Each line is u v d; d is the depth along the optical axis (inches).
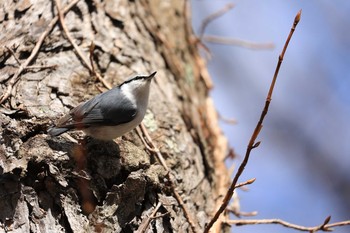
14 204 265.6
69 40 364.2
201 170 371.9
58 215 273.6
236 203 378.6
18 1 379.9
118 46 389.4
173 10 544.7
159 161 326.0
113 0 426.9
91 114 301.0
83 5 398.6
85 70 354.3
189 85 471.8
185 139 370.6
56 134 286.7
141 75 319.3
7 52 340.8
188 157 355.3
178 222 303.9
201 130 419.2
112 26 404.2
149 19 461.1
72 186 282.0
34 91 321.4
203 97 496.4
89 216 278.1
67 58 354.9
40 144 284.7
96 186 287.3
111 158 298.5
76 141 300.4
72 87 337.4
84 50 368.5
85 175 283.9
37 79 330.3
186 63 498.9
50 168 276.7
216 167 410.9
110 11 413.1
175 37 510.3
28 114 301.0
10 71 328.8
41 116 303.4
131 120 312.7
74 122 296.2
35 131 295.4
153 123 355.6
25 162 271.9
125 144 313.6
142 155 309.4
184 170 343.6
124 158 301.3
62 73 342.3
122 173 299.0
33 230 263.4
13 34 357.7
